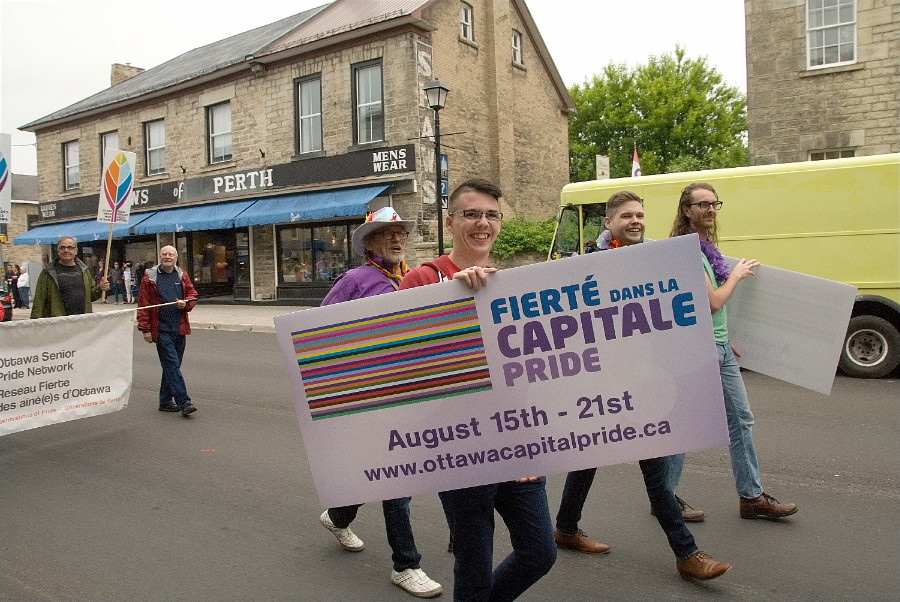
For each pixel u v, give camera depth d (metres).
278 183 19.09
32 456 5.78
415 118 16.75
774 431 5.87
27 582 3.47
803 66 13.62
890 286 8.16
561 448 2.49
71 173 25.45
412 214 16.91
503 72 20.00
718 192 9.08
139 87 23.55
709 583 3.28
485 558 2.45
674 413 2.46
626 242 3.57
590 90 36.03
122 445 6.05
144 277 7.06
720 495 4.44
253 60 18.92
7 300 7.14
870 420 6.13
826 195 8.48
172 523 4.23
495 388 2.50
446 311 2.49
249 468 5.31
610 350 2.46
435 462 2.53
